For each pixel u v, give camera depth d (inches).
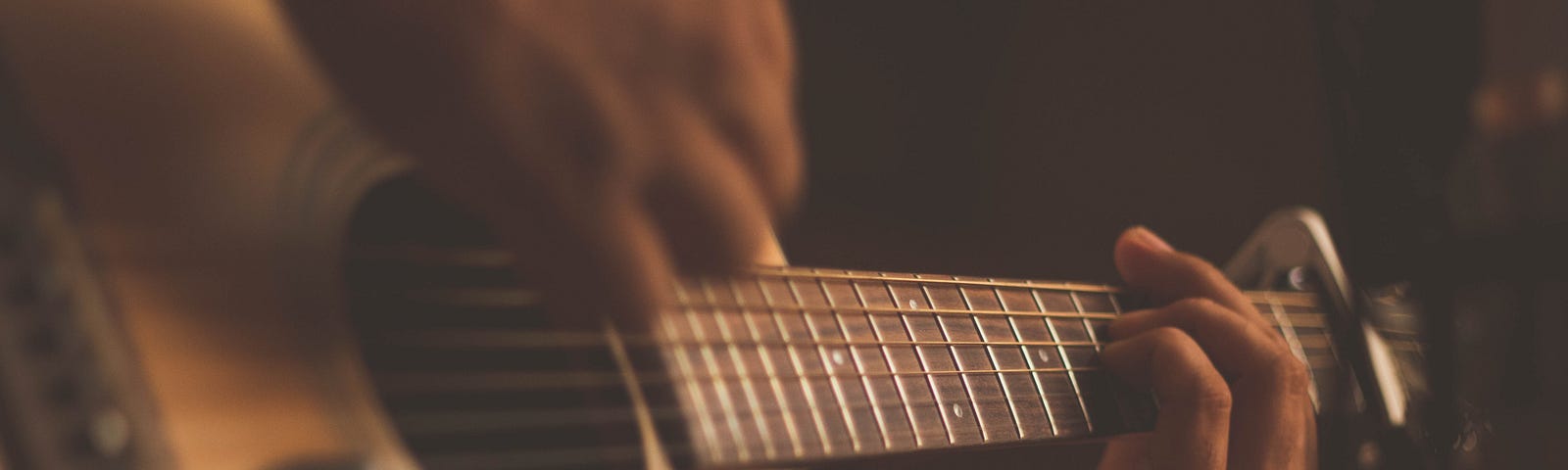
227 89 20.1
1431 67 28.1
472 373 21.1
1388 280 27.8
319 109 20.6
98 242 18.6
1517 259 26.7
